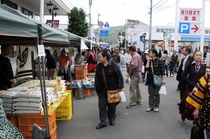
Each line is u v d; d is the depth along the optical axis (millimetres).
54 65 8742
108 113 4988
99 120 5340
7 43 5391
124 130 4680
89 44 12695
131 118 5504
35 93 3672
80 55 12484
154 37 39969
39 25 3223
